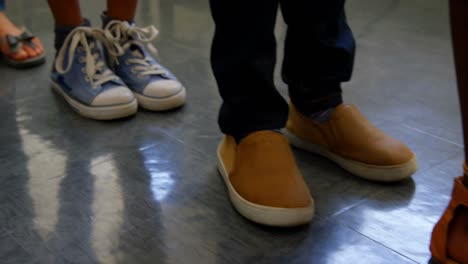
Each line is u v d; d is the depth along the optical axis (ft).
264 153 3.00
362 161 3.36
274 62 3.00
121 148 3.81
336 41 3.24
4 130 4.04
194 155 3.72
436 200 3.22
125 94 4.19
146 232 2.92
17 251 2.78
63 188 3.32
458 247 2.55
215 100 4.57
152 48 4.63
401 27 6.43
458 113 4.33
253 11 2.76
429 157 3.69
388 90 4.75
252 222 3.00
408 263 2.71
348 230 2.95
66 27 4.41
